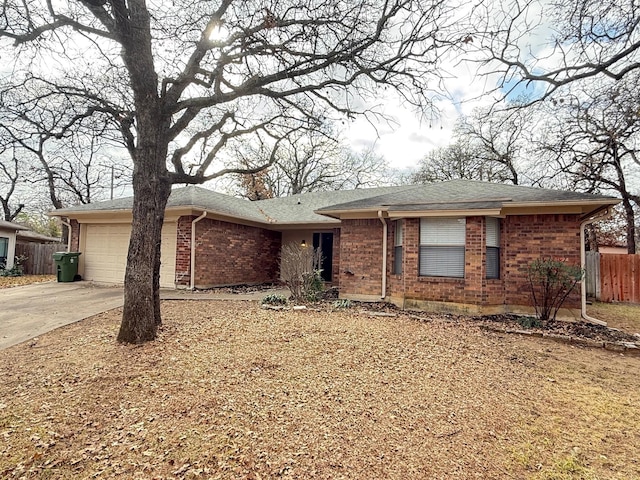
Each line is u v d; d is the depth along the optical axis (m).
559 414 4.02
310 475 2.85
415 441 3.36
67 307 8.94
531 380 4.97
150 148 6.26
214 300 10.28
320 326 7.17
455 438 3.44
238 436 3.35
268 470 2.90
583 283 8.52
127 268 6.11
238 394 4.17
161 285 12.72
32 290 11.80
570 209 8.51
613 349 6.54
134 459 3.05
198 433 3.40
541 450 3.30
